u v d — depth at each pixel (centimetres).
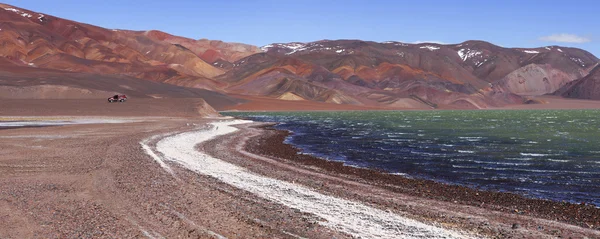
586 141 4228
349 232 1191
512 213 1477
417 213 1430
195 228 1177
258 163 2505
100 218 1234
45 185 1669
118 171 2000
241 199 1521
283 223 1252
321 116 12356
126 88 18175
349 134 5138
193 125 5703
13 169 2034
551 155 3127
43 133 3966
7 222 1177
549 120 9781
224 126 5916
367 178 2119
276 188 1733
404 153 3238
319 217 1323
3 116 7288
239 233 1153
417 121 9038
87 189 1609
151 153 2669
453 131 5728
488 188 1956
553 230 1273
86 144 3088
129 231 1129
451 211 1478
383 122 8500
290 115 13325
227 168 2231
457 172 2386
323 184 1889
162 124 5744
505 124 7731
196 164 2314
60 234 1085
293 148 3453
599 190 1916
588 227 1316
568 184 2053
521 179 2180
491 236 1198
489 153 3244
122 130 4475
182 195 1547
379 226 1252
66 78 17175
